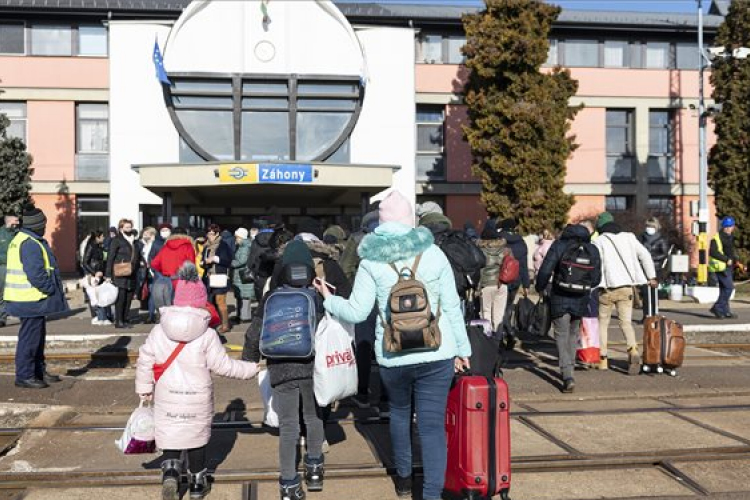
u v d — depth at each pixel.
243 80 22.36
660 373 9.51
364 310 4.89
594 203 32.84
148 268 14.66
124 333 12.72
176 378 5.00
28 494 5.27
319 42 22.48
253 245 10.99
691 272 25.80
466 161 31.44
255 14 22.20
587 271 8.31
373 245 4.89
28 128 29.97
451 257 7.12
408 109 23.56
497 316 10.06
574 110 25.47
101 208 30.67
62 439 6.59
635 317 15.94
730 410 7.63
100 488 5.41
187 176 19.42
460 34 31.69
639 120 32.94
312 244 6.21
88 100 30.06
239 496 5.21
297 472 5.48
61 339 12.16
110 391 8.49
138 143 23.16
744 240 25.89
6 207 24.62
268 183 19.23
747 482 5.47
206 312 5.13
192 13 22.03
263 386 6.08
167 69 21.95
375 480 5.57
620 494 5.25
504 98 24.86
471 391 4.79
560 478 5.61
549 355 11.06
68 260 30.25
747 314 16.64
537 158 24.47
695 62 33.34
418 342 4.61
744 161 25.98
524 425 7.00
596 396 8.34
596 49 32.78
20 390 8.49
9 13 29.44
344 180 19.64
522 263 11.07
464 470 4.78
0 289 14.38
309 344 5.08
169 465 5.03
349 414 7.43
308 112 22.77
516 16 24.86
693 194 33.28
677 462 5.92
